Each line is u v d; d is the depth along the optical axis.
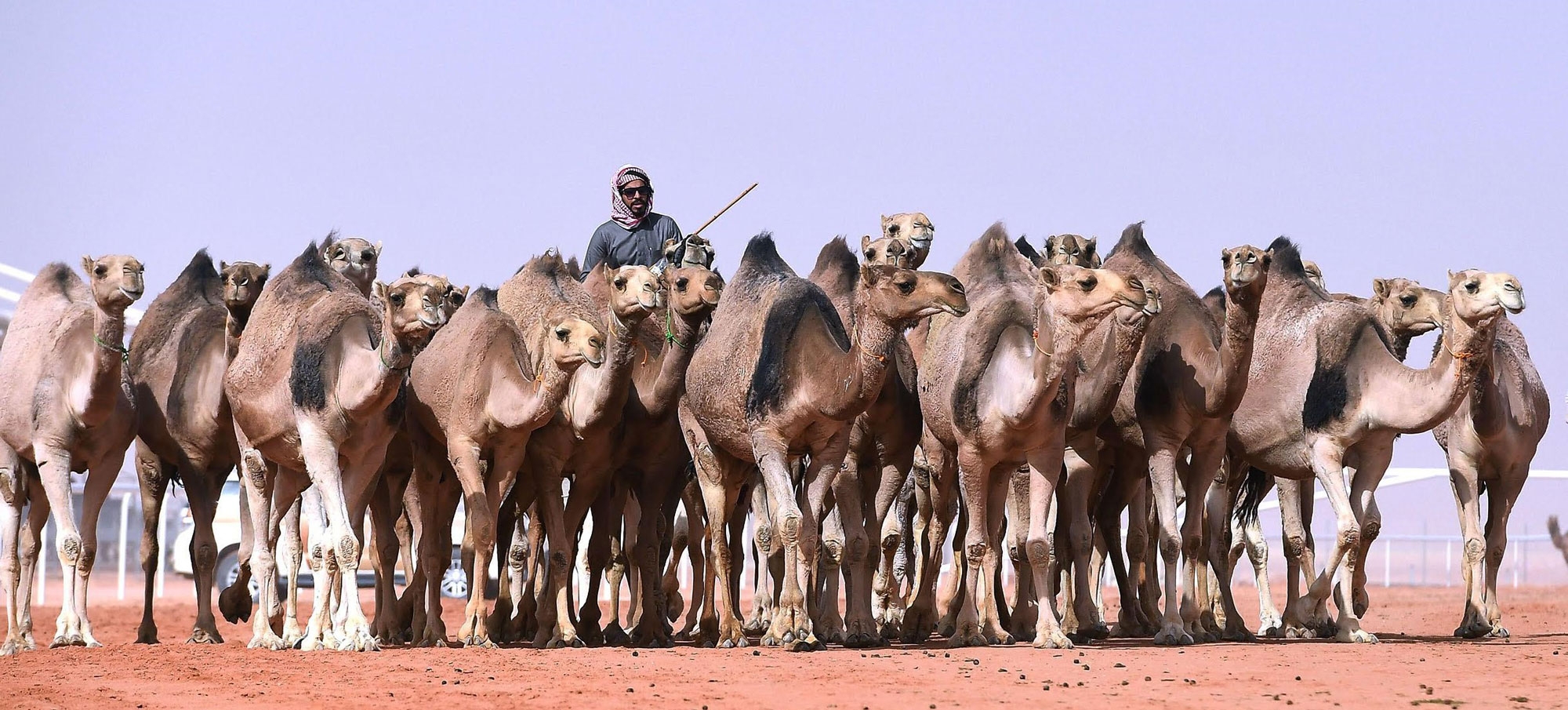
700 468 22.86
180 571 50.16
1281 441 24.36
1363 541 23.73
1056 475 21.08
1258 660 19.56
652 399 23.19
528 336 24.16
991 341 20.94
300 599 47.06
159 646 23.22
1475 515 25.17
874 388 20.00
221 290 26.19
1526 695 16.06
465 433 22.42
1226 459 25.58
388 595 24.81
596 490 23.98
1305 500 27.53
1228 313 22.11
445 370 23.05
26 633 23.77
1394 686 16.83
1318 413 23.11
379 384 20.64
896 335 19.91
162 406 24.95
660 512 26.08
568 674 18.27
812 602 24.12
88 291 25.08
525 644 24.09
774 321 21.22
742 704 15.73
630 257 28.73
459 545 44.03
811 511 21.58
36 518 24.47
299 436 21.86
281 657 20.41
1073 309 19.50
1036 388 19.86
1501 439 24.98
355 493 22.05
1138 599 27.02
